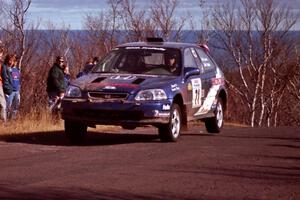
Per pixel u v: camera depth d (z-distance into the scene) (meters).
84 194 6.96
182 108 11.80
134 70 11.93
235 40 41.44
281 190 7.34
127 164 8.92
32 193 6.98
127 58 12.19
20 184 7.46
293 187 7.51
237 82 39.38
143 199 6.80
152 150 10.38
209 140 11.98
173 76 11.74
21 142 11.29
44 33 25.58
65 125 11.34
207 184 7.61
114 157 9.58
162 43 12.66
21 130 12.75
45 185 7.41
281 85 40.56
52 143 11.30
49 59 22.50
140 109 10.82
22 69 20.44
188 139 12.11
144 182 7.66
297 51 40.28
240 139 12.26
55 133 12.76
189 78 12.09
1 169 8.45
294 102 41.19
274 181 7.85
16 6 23.05
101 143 11.46
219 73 13.89
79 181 7.65
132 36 29.05
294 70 40.25
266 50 39.56
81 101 10.97
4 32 22.72
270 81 40.78
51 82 14.86
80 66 24.16
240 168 8.73
